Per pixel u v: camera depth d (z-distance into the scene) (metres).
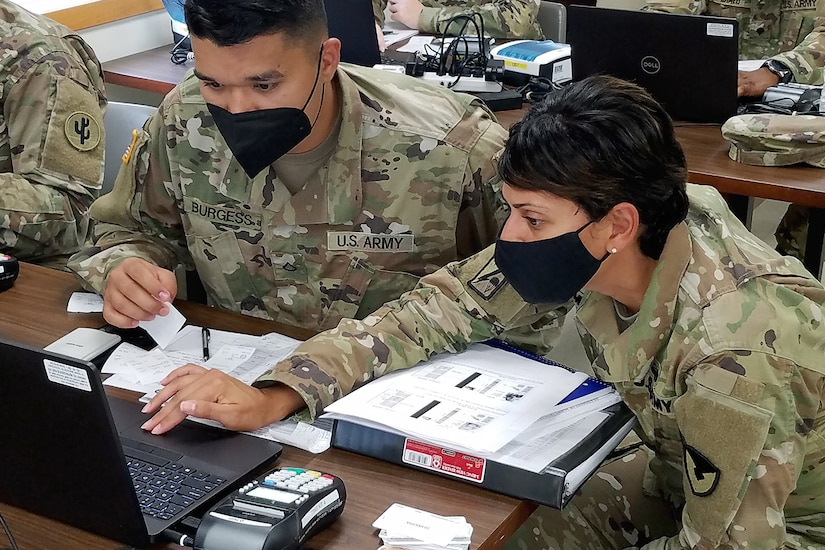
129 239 1.76
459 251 1.72
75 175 2.22
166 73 3.00
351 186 1.63
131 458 1.20
